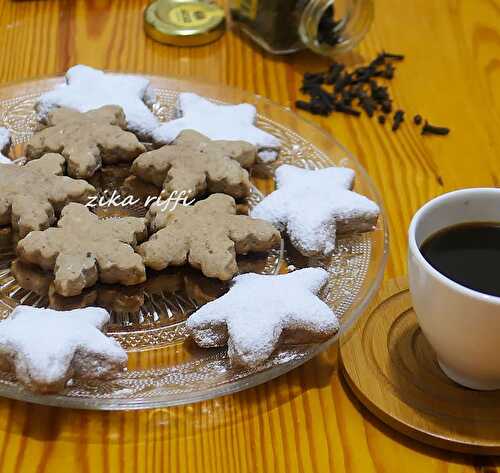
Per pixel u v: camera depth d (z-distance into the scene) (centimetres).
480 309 43
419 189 61
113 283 51
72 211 53
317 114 67
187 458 45
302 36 70
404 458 46
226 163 57
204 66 71
